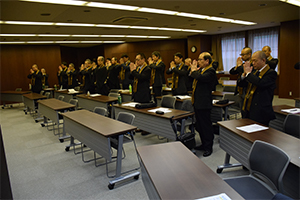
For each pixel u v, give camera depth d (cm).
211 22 768
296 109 335
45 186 286
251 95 291
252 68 301
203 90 331
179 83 540
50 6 467
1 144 182
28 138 485
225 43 1110
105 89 674
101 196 259
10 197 184
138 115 383
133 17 624
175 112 350
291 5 575
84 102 591
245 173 293
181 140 310
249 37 1025
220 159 335
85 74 720
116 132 269
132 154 369
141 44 1266
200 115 341
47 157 378
